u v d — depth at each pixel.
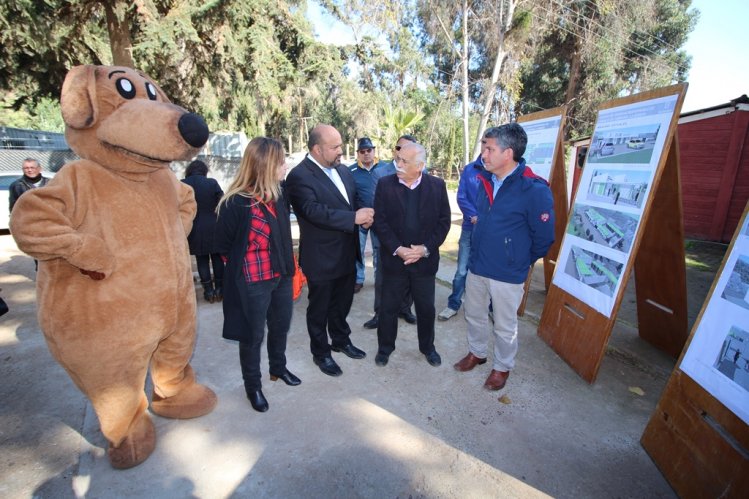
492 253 2.85
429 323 3.32
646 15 19.31
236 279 2.44
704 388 2.04
